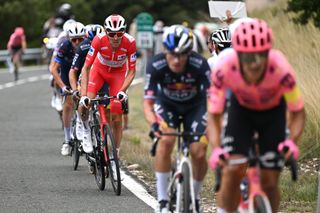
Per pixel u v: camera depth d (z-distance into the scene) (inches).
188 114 725.9
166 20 5226.4
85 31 1160.8
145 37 2305.6
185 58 676.7
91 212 844.6
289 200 900.6
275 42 1626.5
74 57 1086.4
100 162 965.2
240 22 618.8
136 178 1063.6
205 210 854.5
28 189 976.3
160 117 721.6
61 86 1175.6
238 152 615.2
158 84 708.0
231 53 594.6
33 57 4087.1
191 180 681.0
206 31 3048.7
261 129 619.2
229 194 621.9
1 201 901.8
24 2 4355.3
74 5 4768.7
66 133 1246.3
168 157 714.2
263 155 619.2
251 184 588.7
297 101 595.5
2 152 1286.9
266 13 2075.5
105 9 5300.2
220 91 601.3
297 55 1459.2
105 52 1027.9
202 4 5275.6
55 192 957.8
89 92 1051.9
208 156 1179.9
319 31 1483.8
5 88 2559.1
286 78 586.9
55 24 2513.5
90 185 1008.9
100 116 969.5
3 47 4301.2
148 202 897.5
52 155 1262.3
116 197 928.9
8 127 1611.7
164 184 717.3
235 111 613.6
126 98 979.9
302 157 1099.9
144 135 1529.3
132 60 1027.9
